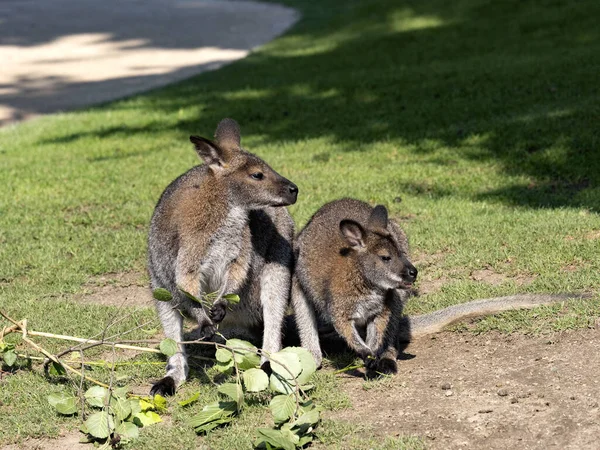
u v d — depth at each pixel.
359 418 3.64
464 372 3.78
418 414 3.63
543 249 4.36
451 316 4.00
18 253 4.66
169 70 10.09
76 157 6.09
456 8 11.17
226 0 17.94
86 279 4.50
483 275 4.30
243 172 3.89
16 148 6.52
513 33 9.36
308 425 3.57
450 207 4.87
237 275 3.92
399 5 12.01
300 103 7.16
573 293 4.02
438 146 5.59
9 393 3.80
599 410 3.56
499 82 6.91
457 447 3.51
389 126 6.17
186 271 3.88
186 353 3.99
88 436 3.64
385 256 3.87
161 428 3.64
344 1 15.81
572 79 6.66
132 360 3.97
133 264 4.59
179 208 3.89
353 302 3.89
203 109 7.29
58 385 3.84
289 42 11.30
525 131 5.54
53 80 9.70
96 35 13.15
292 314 4.19
